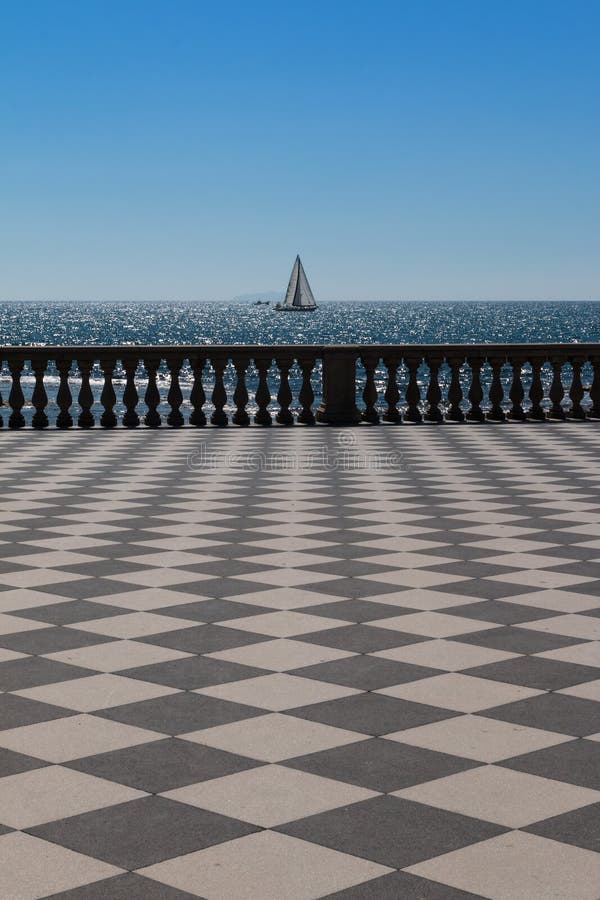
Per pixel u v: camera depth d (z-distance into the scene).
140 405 39.59
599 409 16.31
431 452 12.66
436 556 7.27
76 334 155.25
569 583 6.56
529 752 4.02
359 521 8.48
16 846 3.30
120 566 6.96
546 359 16.16
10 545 7.59
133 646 5.29
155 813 3.52
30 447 13.16
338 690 4.67
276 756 3.97
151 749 4.04
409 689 4.68
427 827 3.43
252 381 60.84
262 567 6.94
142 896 3.03
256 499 9.49
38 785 3.73
